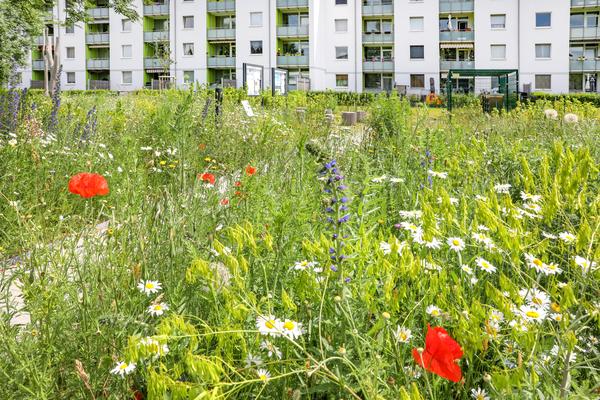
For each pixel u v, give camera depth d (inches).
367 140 255.9
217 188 139.6
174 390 44.9
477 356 61.3
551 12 1512.1
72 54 1838.1
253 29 1676.9
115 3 430.6
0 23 446.9
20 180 159.9
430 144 188.5
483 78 1549.0
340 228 69.5
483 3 1553.9
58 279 76.9
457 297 61.1
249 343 62.2
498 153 155.1
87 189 94.6
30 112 248.5
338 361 60.0
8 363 64.6
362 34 1659.7
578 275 63.5
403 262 63.2
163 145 209.0
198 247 81.8
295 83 1705.2
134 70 1776.6
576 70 1521.9
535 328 57.4
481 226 81.9
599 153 175.2
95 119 260.4
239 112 382.3
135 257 90.7
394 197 138.2
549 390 48.2
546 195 76.1
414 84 1625.2
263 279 79.9
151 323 71.0
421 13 1596.9
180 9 1726.1
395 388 53.1
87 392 62.0
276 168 174.9
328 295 67.1
